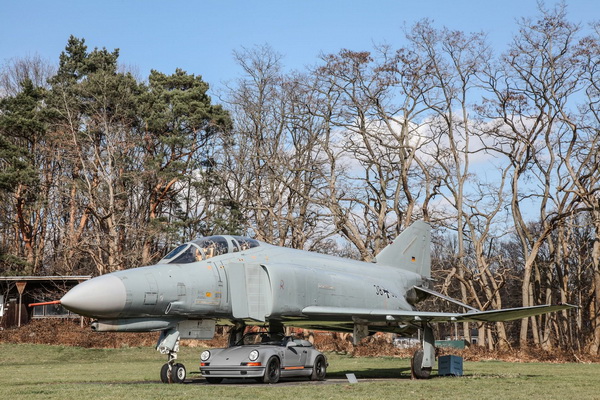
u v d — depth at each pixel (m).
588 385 15.47
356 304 19.89
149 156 53.81
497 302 39.47
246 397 11.70
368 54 40.62
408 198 41.16
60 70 58.31
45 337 37.28
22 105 50.53
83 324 43.69
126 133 51.78
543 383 16.02
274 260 18.33
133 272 15.48
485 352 33.53
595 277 38.47
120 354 33.09
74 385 14.63
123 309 14.82
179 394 12.09
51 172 57.12
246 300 16.72
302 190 46.50
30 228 54.78
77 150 49.66
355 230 41.12
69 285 47.19
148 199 59.56
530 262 38.19
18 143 57.47
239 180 50.22
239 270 16.80
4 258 47.72
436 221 42.31
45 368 23.97
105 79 51.41
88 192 48.28
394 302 21.86
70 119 49.75
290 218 45.41
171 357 16.06
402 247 24.12
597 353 36.91
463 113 41.16
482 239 40.28
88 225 59.19
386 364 26.38
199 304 16.23
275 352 15.95
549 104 38.56
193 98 54.91
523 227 40.22
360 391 13.35
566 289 41.06
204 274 16.52
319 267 19.70
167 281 15.68
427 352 18.66
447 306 54.78
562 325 49.53
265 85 47.88
